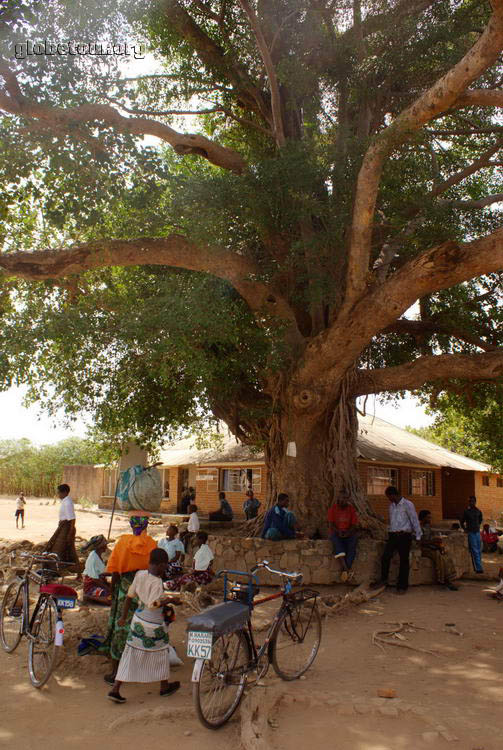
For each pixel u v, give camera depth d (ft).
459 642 26.14
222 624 16.63
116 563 20.48
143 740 15.70
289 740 15.64
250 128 50.96
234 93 49.98
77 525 83.30
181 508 95.35
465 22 42.32
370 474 86.69
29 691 19.21
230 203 37.76
